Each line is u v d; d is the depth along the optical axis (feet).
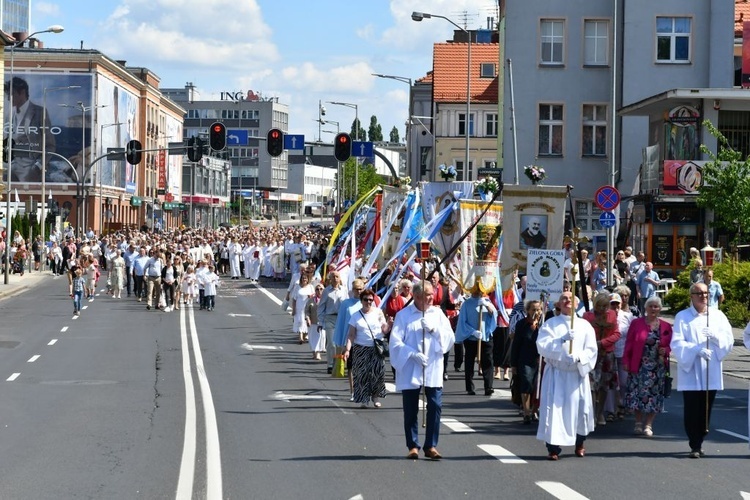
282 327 128.26
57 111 371.56
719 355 50.90
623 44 198.08
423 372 48.93
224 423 59.88
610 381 60.44
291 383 78.79
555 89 202.69
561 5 201.87
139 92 461.78
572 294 49.39
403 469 46.52
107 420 60.64
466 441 54.65
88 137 374.02
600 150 202.69
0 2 574.15
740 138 159.84
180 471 45.75
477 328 73.26
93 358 94.99
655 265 160.04
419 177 323.37
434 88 308.40
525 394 60.34
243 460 48.55
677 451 52.19
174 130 549.13
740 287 123.65
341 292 84.02
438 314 49.37
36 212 294.66
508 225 79.87
